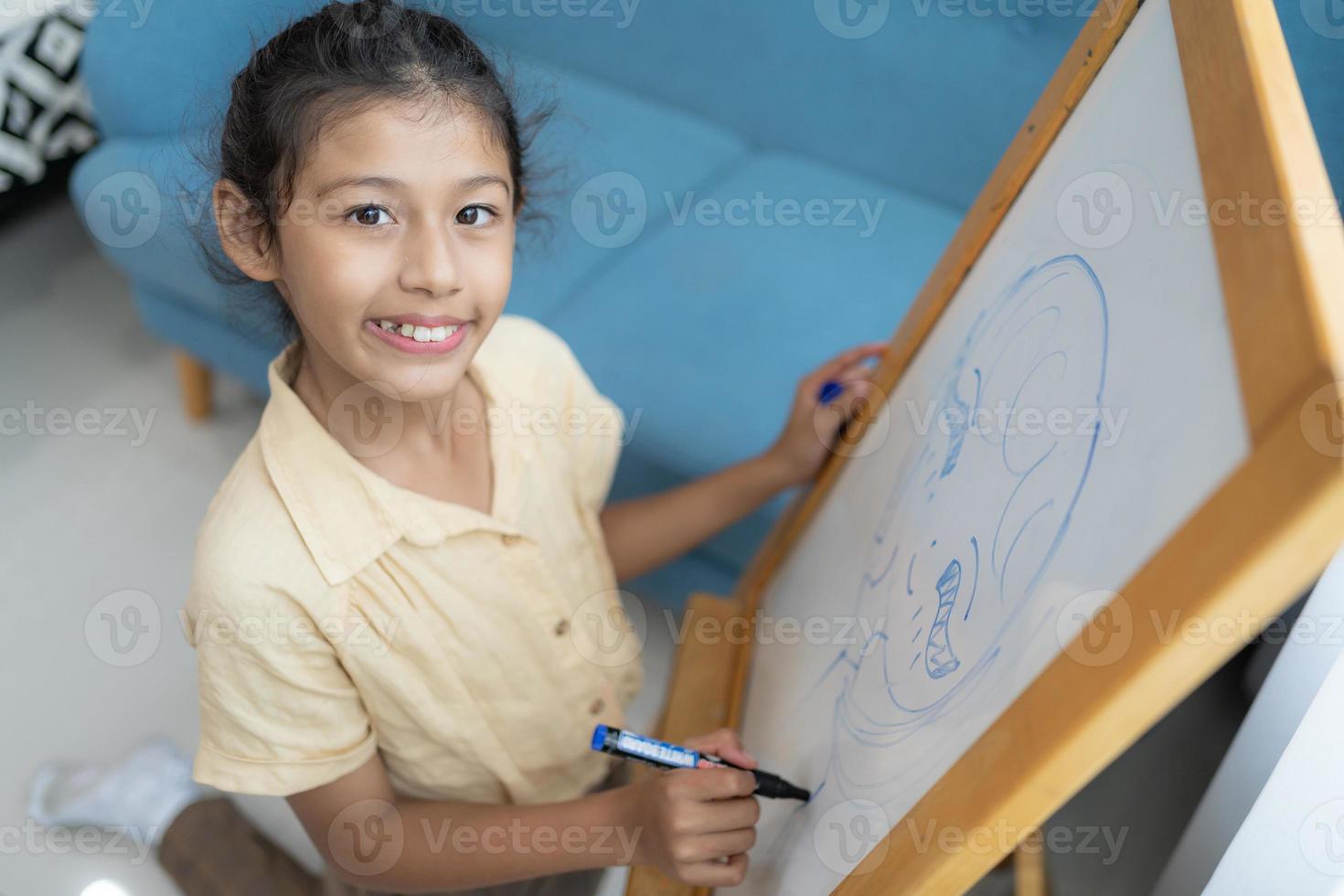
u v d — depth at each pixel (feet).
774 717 2.36
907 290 4.76
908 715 1.64
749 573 3.06
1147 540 1.09
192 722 4.46
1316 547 0.87
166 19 4.52
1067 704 1.10
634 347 4.38
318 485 2.07
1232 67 1.22
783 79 5.49
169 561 5.08
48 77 5.37
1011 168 2.05
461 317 1.90
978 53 4.99
